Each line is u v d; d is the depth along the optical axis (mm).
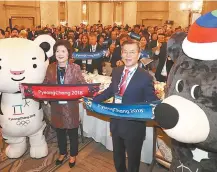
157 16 20328
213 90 1427
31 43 3021
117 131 2469
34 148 3408
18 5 14438
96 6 22141
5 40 2977
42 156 3447
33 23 15367
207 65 1481
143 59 4578
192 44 1511
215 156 1573
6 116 3016
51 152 3629
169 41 1798
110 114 2439
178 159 1741
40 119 3230
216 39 1430
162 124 1461
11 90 2881
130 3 21344
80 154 3617
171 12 17703
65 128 3002
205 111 1441
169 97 1587
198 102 1465
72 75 2887
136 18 21266
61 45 2811
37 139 3377
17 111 3012
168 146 2803
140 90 2297
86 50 6184
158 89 3295
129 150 2463
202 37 1465
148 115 2244
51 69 2941
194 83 1503
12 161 3367
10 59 2783
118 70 2467
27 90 2834
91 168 3277
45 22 15781
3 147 3742
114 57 5590
